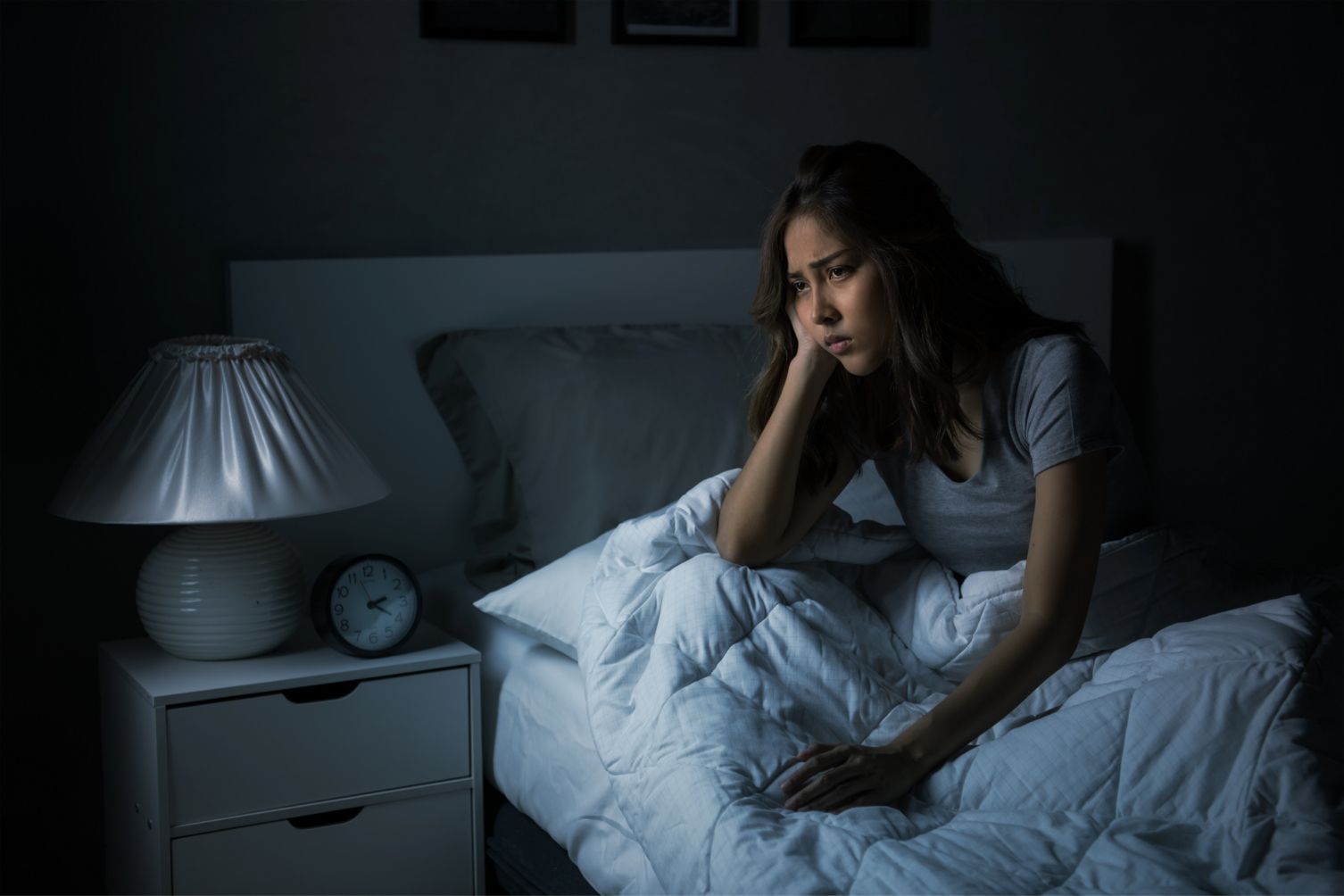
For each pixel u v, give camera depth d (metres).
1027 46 3.07
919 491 1.69
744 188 2.84
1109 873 1.14
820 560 1.80
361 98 2.47
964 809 1.35
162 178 2.33
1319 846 1.16
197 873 1.85
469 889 2.06
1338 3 3.37
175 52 2.32
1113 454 1.54
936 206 1.53
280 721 1.89
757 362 2.47
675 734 1.44
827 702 1.51
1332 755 1.29
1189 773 1.29
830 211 1.48
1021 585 1.57
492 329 2.49
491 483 2.44
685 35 2.74
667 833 1.35
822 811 1.31
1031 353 1.53
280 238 2.43
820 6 2.85
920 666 1.65
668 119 2.75
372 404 2.46
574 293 2.62
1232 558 1.75
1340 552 3.51
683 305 2.73
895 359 1.52
